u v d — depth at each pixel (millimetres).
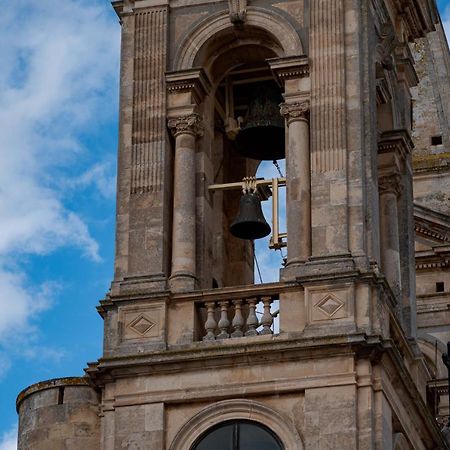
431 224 79875
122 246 65688
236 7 67688
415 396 65000
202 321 64812
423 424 66312
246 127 68125
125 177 66562
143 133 66938
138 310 64562
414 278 69812
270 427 62625
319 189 65062
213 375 63312
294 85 66500
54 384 65938
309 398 62500
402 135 69812
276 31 67188
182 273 65062
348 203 64750
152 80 67500
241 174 69625
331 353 62812
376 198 65625
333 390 62438
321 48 66625
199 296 64500
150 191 66188
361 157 65312
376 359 62750
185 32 67938
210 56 68062
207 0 68188
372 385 62594
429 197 81625
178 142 66812
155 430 62969
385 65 69375
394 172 69562
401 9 71750
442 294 79125
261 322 64125
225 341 63781
